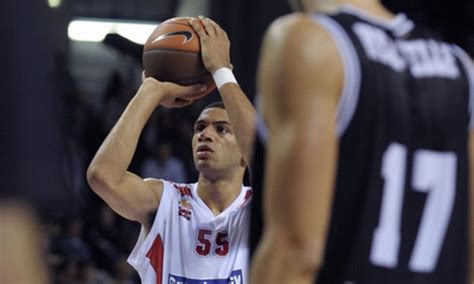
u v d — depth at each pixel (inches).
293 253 178.9
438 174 196.9
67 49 1193.4
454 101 199.0
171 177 1074.7
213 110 419.2
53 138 131.8
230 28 1192.2
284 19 191.6
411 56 197.2
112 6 1317.7
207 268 406.9
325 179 180.4
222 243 409.1
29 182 129.0
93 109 1173.7
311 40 183.5
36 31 131.2
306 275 179.6
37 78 130.9
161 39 364.2
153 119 1113.4
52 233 880.3
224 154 413.1
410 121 192.4
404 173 192.4
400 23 201.5
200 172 416.8
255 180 191.5
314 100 181.0
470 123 203.6
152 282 410.0
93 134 1113.4
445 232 199.5
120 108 1182.9
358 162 186.7
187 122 1142.3
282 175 180.2
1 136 128.2
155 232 408.2
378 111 187.3
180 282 406.6
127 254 967.6
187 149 1108.5
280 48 184.4
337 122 185.0
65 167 138.8
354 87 184.4
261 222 190.9
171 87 366.9
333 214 187.2
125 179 393.4
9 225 126.8
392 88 190.1
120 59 1330.0
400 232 192.7
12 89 129.1
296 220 178.9
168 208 409.7
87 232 966.4
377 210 189.6
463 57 206.8
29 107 130.0
